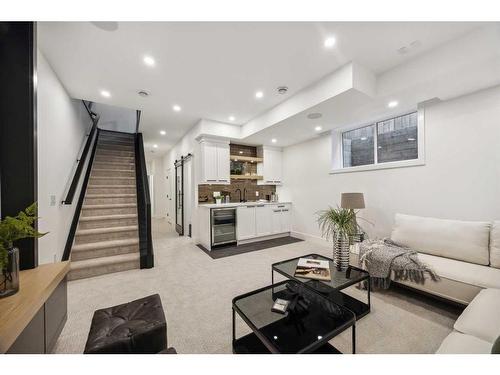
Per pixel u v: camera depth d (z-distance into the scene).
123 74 2.54
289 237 5.18
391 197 3.32
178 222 5.89
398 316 1.92
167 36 1.91
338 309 1.50
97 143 5.27
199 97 3.19
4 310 1.07
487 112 2.41
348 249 2.21
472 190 2.52
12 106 1.60
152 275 2.89
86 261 2.96
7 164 1.59
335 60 2.30
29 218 1.34
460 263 2.10
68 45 2.02
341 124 3.64
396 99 2.65
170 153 7.25
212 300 2.24
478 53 1.85
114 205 3.90
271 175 5.42
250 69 2.46
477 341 1.11
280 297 1.73
